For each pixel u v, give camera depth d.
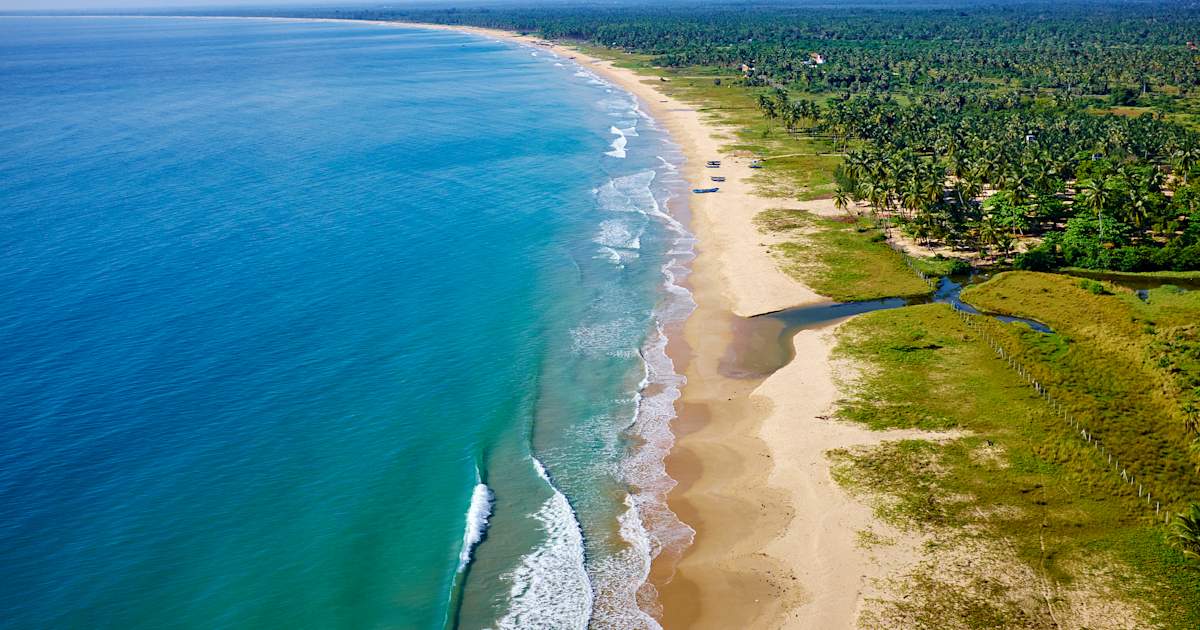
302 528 58.06
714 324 90.88
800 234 119.50
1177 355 77.00
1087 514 56.38
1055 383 73.88
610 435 69.81
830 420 70.00
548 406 74.38
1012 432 66.44
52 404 72.00
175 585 52.69
